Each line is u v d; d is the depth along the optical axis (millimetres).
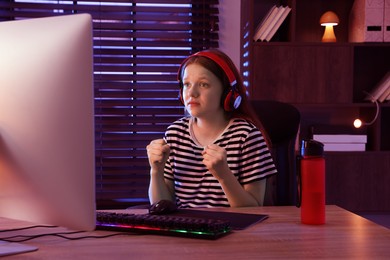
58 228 1058
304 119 3139
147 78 3053
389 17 2801
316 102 2842
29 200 919
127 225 1024
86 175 863
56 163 877
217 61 1427
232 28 3084
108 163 3012
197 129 1568
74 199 876
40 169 892
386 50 3146
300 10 3078
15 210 939
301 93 2832
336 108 3141
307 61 2828
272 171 1476
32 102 881
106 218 1041
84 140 853
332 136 2859
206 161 1262
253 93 2809
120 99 3057
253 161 1465
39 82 871
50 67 859
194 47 3070
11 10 2943
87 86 837
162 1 3008
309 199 1077
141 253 859
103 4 2994
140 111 3051
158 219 1008
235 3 3070
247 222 1085
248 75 2846
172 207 1180
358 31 2896
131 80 3031
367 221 1115
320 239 954
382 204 2867
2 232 1025
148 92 3066
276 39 3039
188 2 3016
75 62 839
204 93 1434
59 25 858
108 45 2994
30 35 882
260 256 838
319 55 2832
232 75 1435
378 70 3152
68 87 849
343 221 1116
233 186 1303
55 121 866
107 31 3004
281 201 1770
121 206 3033
